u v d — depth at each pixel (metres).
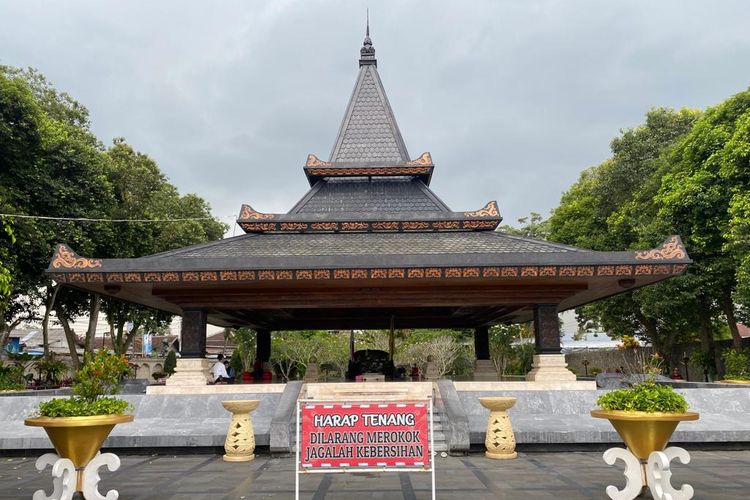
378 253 15.91
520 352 39.38
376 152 21.12
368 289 16.81
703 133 22.70
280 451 11.43
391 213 18.59
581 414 14.84
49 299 25.39
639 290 25.48
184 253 16.03
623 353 35.50
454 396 13.38
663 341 31.12
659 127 29.81
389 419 6.81
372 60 23.02
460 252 15.93
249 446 11.18
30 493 8.38
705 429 11.98
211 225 36.00
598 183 31.22
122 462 10.95
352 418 6.81
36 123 20.42
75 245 22.86
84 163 23.58
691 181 22.34
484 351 25.42
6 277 10.20
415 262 14.73
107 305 29.56
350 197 19.98
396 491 8.17
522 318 24.00
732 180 21.08
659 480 6.89
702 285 23.16
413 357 37.28
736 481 8.66
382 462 6.72
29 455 11.93
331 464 6.73
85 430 7.11
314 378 26.27
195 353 16.62
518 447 11.75
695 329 28.72
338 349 39.19
